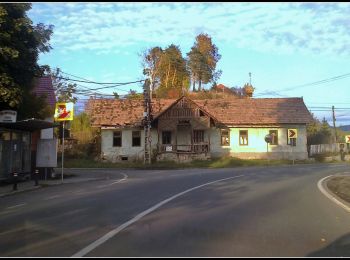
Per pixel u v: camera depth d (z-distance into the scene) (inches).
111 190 763.4
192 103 2031.3
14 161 1010.1
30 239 383.9
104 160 2048.5
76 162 1919.3
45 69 929.5
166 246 351.9
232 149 2111.2
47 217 501.7
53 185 945.5
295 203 597.6
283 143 2126.0
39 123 954.7
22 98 881.5
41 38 898.7
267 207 559.8
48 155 1109.7
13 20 826.2
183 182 875.4
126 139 2060.8
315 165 1643.7
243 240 376.2
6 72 831.1
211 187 781.3
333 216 500.4
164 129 2018.9
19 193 801.6
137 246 351.9
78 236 391.9
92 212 526.9
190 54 4109.3
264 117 2132.1
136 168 1670.8
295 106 2194.9
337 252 340.8
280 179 941.8
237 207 557.6
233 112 2155.5
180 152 1984.5
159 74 3631.9
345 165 1606.8
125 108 2130.9
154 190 745.6
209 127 2027.6
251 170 1253.1
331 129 2967.5
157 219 471.8
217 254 328.5
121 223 450.6
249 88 2736.2
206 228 424.5
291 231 417.1
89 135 2278.5
